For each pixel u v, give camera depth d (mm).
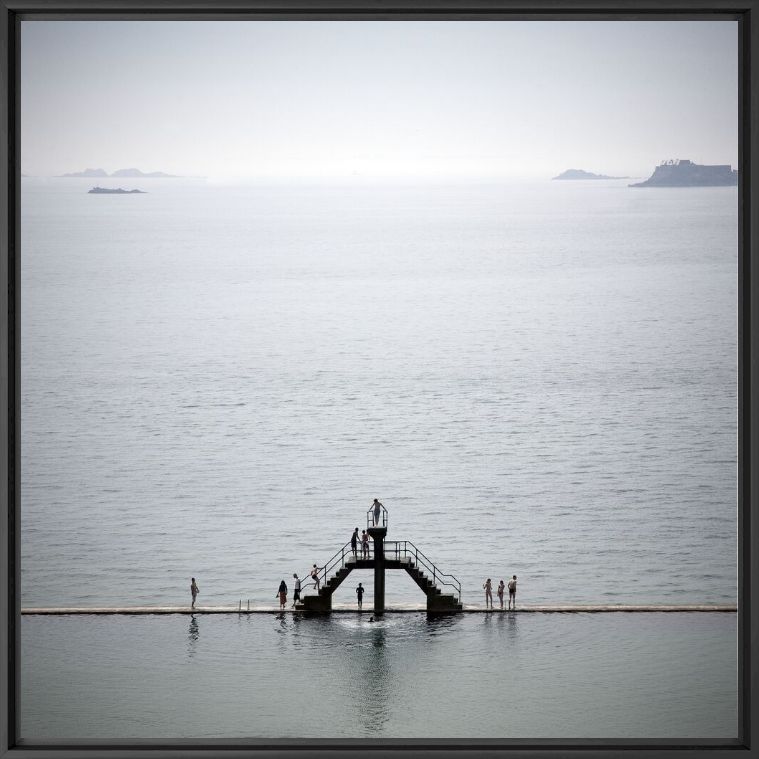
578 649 63156
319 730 51625
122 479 135875
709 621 70312
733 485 129125
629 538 110562
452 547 108312
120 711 55094
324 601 70250
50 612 73000
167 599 91312
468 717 52781
